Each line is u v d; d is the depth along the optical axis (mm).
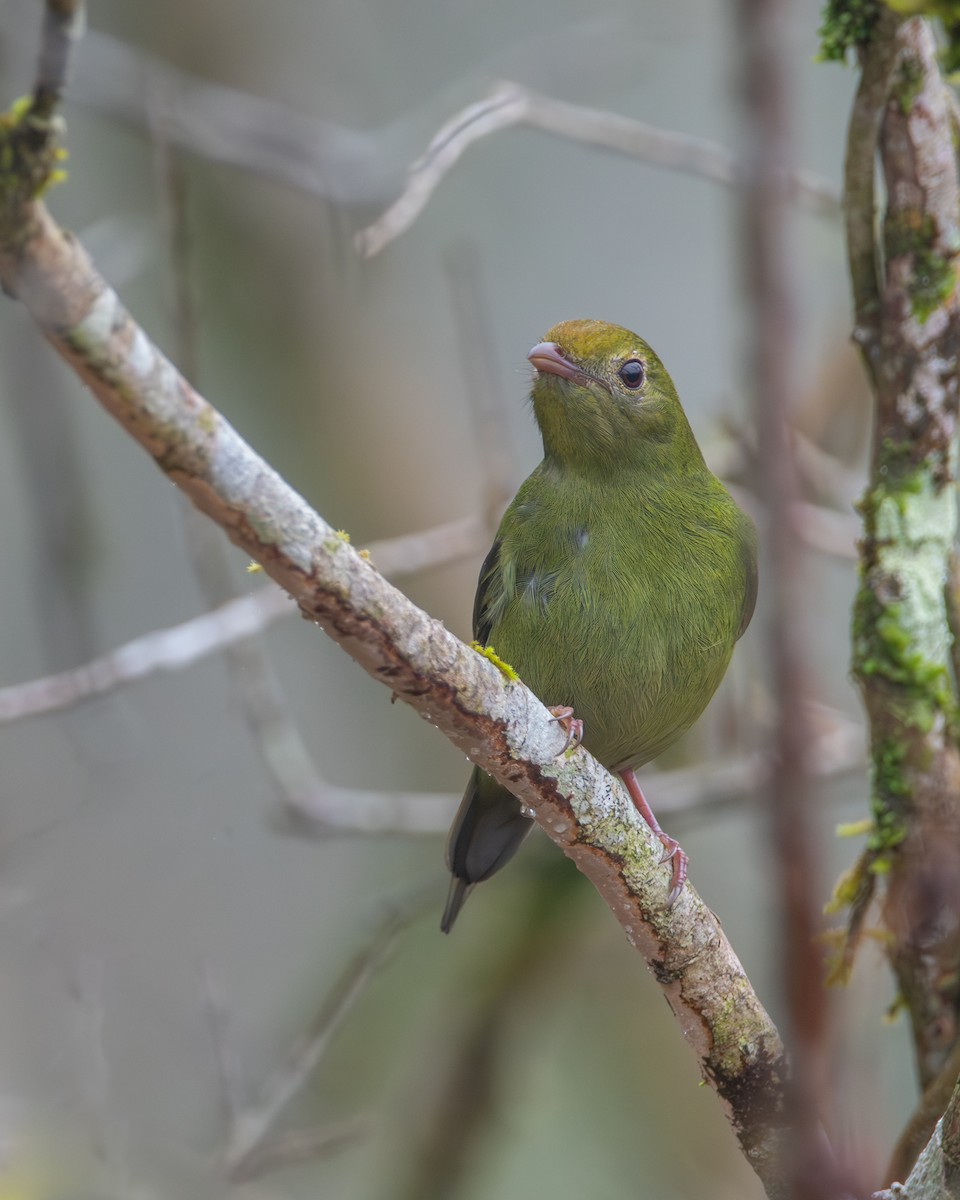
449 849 9344
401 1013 13641
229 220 15617
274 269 15703
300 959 13703
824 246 12844
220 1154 10438
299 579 5133
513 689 6109
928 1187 5867
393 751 15516
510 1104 12984
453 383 16312
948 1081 6992
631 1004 14023
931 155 7121
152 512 15461
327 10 16703
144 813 13047
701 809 11516
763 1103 6770
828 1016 5020
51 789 13039
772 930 5016
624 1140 13328
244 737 13703
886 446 7359
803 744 5008
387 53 16859
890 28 6898
